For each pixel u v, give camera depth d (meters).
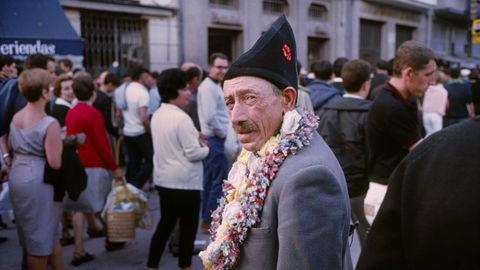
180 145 3.13
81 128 3.69
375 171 2.54
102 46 8.23
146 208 3.79
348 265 1.40
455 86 7.05
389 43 15.94
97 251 4.07
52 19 5.34
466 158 0.92
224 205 1.42
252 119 1.25
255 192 1.21
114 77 6.58
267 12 11.16
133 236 3.69
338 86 4.93
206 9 9.56
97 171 3.75
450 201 0.90
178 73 3.18
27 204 2.88
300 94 3.38
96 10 7.93
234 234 1.25
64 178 3.02
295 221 1.11
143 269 3.67
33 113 2.91
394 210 1.05
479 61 20.30
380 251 1.08
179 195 3.16
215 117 4.46
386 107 2.40
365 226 2.78
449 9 17.83
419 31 17.66
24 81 2.84
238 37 10.67
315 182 1.13
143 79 5.95
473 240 0.87
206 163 4.49
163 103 3.25
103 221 3.98
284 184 1.16
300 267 1.09
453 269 0.91
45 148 2.88
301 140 1.21
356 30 14.05
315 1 12.42
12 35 4.96
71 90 4.23
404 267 1.06
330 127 2.86
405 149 2.45
